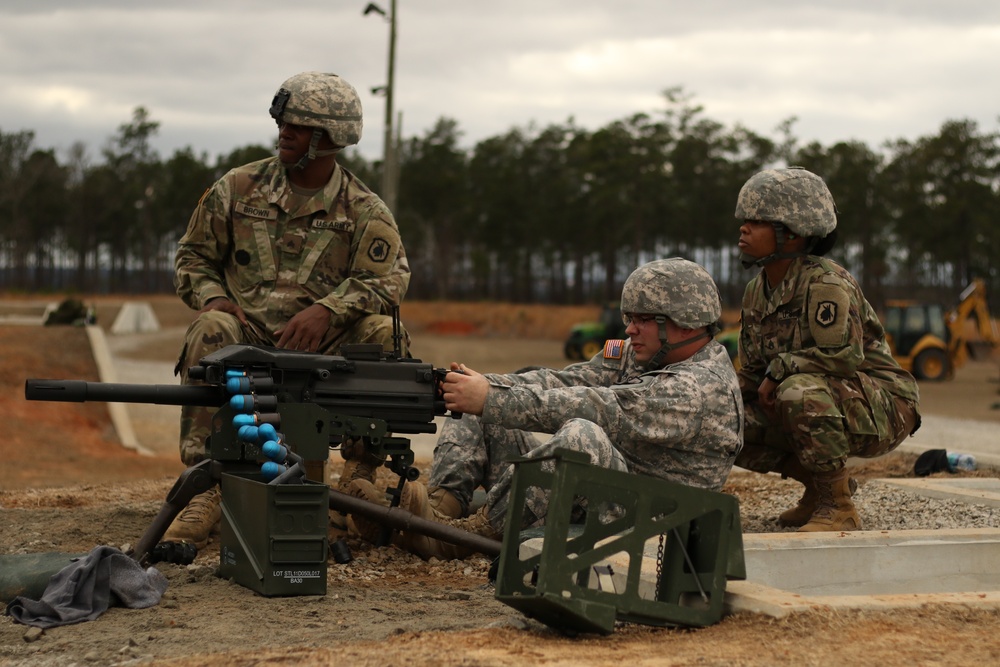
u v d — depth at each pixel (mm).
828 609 3625
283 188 6062
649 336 4824
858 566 4598
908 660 3115
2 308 48969
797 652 3207
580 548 3617
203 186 109750
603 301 97562
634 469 4816
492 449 5832
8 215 114250
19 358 21375
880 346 5758
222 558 4777
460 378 4727
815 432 5375
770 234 5484
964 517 6352
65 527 5938
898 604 3688
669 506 3754
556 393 4672
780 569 4461
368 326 5922
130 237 121688
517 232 99000
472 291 108188
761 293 5711
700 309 4754
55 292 108375
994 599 3773
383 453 5059
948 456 8703
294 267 6035
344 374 4984
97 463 14992
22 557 4496
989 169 81750
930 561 4715
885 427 5496
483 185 101688
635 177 89625
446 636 3551
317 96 5840
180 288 6117
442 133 100438
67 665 3439
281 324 5980
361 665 3145
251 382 4734
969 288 33875
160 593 4297
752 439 5898
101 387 4711
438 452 5848
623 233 93688
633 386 4723
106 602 4133
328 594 4477
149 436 18703
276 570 4359
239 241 6062
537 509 4961
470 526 5418
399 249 6137
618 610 3475
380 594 4527
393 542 5488
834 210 5551
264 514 4367
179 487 4848
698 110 92875
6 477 13234
